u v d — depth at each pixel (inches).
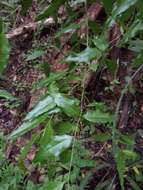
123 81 58.7
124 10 16.2
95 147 56.9
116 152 17.0
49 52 64.4
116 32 30.5
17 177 53.4
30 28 72.9
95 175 54.5
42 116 15.0
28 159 54.5
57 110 15.1
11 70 75.4
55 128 15.8
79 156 52.7
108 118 16.3
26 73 73.6
